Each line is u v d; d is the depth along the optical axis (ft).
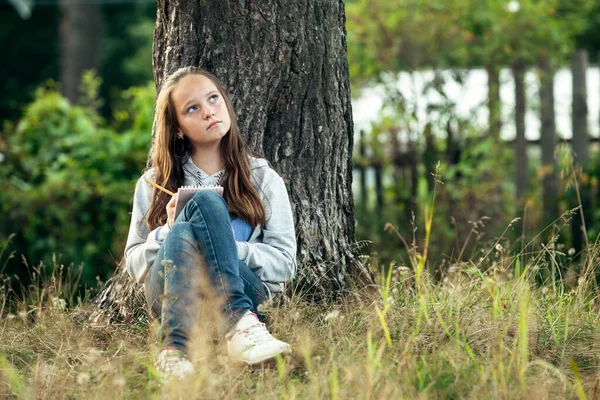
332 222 16.89
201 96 14.75
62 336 15.11
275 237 14.85
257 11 16.11
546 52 29.07
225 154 15.08
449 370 12.36
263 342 12.85
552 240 17.08
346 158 17.26
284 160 16.52
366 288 16.37
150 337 14.02
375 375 11.78
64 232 26.76
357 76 30.07
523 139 29.09
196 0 16.24
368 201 29.45
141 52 82.43
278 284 14.82
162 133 15.07
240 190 14.87
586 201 26.08
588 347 14.28
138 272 14.35
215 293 13.19
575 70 28.60
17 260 26.55
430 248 26.48
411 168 28.76
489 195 28.12
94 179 27.66
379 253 26.17
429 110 28.68
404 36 29.48
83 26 77.87
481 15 28.78
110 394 11.94
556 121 28.96
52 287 17.79
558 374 12.48
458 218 27.78
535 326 14.37
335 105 16.80
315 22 16.42
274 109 16.48
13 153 28.89
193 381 11.93
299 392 12.07
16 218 26.66
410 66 29.25
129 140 28.63
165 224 14.53
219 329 13.17
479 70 29.78
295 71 16.34
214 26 16.20
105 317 16.43
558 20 31.53
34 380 12.78
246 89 16.24
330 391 11.91
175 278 13.05
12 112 80.43
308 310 15.28
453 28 29.22
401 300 15.42
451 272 17.04
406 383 11.80
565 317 15.01
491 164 28.58
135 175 28.25
